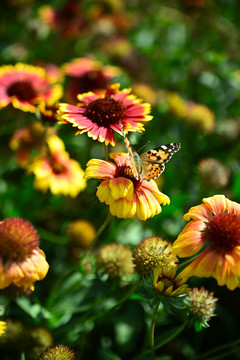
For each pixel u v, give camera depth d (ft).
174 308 1.94
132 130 2.02
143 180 1.98
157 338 2.31
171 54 3.51
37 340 2.07
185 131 2.83
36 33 3.38
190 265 1.86
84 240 2.42
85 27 3.49
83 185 2.51
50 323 2.25
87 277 2.22
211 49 3.55
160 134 2.83
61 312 2.23
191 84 3.27
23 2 3.38
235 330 2.43
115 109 2.03
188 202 2.60
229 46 3.44
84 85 2.70
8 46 3.32
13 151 2.73
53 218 2.68
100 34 3.50
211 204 1.95
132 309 2.39
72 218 2.68
